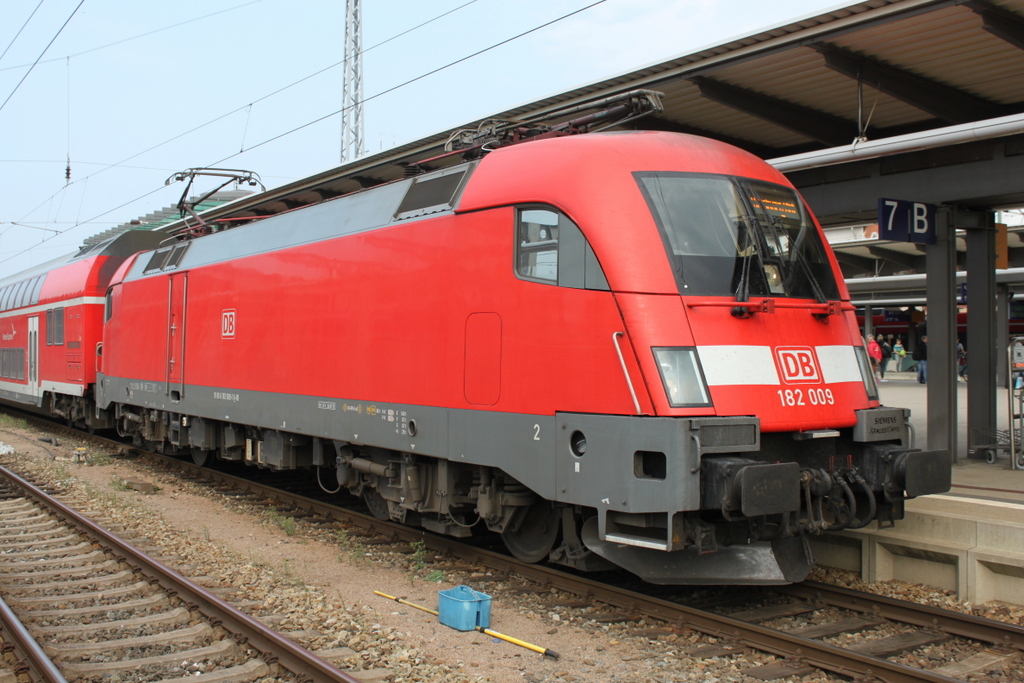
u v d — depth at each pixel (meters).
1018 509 6.58
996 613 6.25
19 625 5.49
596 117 7.64
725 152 6.81
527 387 6.47
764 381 5.98
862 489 6.43
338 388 8.79
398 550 8.36
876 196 11.10
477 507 7.39
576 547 6.83
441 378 7.34
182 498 11.44
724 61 8.61
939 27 8.04
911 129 11.12
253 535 9.16
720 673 5.20
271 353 10.11
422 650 5.52
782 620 6.21
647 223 6.05
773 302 6.23
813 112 10.71
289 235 10.09
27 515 9.90
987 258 11.62
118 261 17.47
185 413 12.38
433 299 7.46
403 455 8.09
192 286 12.30
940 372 10.85
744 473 5.38
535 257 6.51
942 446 10.80
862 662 5.06
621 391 5.78
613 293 5.88
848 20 7.74
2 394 23.16
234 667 5.23
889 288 25.28
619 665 5.34
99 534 8.39
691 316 5.88
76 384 17.30
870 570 7.14
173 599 6.48
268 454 10.62
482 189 7.09
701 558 6.21
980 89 9.92
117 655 5.44
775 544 6.21
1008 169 9.91
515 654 5.53
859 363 6.71
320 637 5.70
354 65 25.28
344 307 8.74
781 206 6.79
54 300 18.91
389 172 13.11
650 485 5.60
